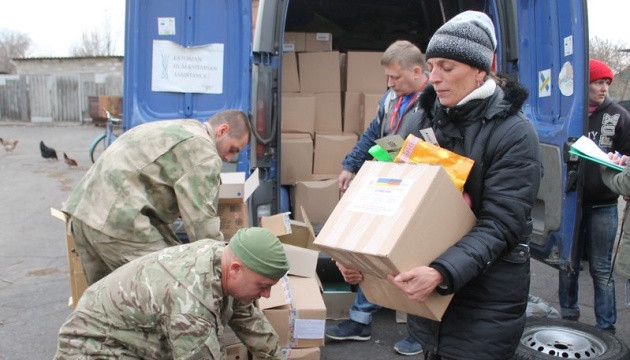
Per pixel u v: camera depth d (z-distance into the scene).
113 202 2.57
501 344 1.94
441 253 1.82
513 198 1.84
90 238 2.62
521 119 1.89
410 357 3.54
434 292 1.84
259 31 3.81
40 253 5.96
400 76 3.28
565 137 3.27
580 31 3.19
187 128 2.68
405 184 1.85
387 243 1.71
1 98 24.08
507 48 3.88
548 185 3.46
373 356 3.55
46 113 24.19
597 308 3.68
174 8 3.59
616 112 3.78
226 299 2.06
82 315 2.02
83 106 24.12
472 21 1.88
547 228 3.47
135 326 1.96
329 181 4.46
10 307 4.48
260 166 3.81
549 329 3.01
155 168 2.59
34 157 13.73
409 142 2.01
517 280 1.94
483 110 1.92
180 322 1.86
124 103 3.62
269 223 3.58
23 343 3.84
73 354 2.01
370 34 5.58
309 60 4.85
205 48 3.62
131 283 1.96
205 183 2.59
